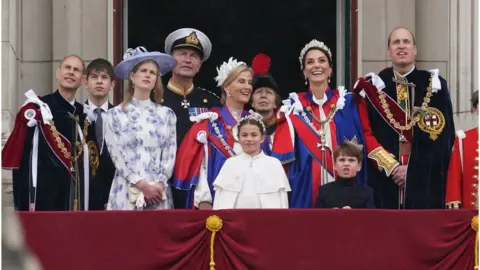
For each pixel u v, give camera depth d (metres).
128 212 27.84
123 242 27.72
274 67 38.88
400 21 37.62
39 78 36.84
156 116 30.41
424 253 27.98
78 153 31.09
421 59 37.31
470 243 28.14
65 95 31.34
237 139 31.00
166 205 29.97
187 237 27.67
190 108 32.66
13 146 30.50
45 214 27.77
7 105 34.53
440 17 37.31
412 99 31.77
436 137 31.42
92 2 37.28
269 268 27.61
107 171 31.44
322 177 30.89
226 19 39.19
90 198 31.19
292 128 31.38
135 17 38.34
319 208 28.92
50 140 30.72
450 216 28.16
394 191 31.16
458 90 36.75
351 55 37.75
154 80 30.67
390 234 27.98
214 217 27.69
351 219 27.95
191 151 30.64
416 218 28.09
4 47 34.69
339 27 38.25
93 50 37.09
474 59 36.81
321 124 31.39
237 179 29.64
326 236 27.86
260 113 32.25
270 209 27.84
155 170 29.97
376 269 27.86
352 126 31.50
